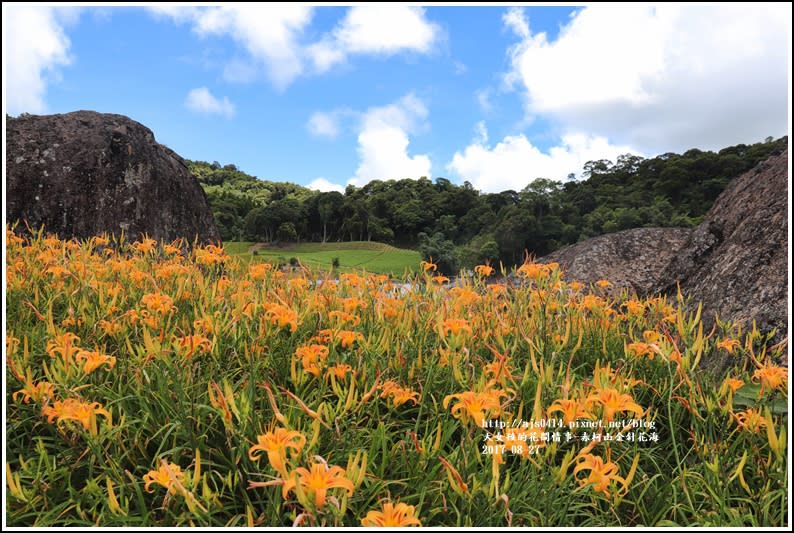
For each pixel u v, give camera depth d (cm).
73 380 171
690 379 193
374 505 143
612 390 151
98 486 146
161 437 169
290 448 126
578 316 256
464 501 140
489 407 145
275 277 301
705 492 163
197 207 606
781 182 352
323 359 185
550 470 147
